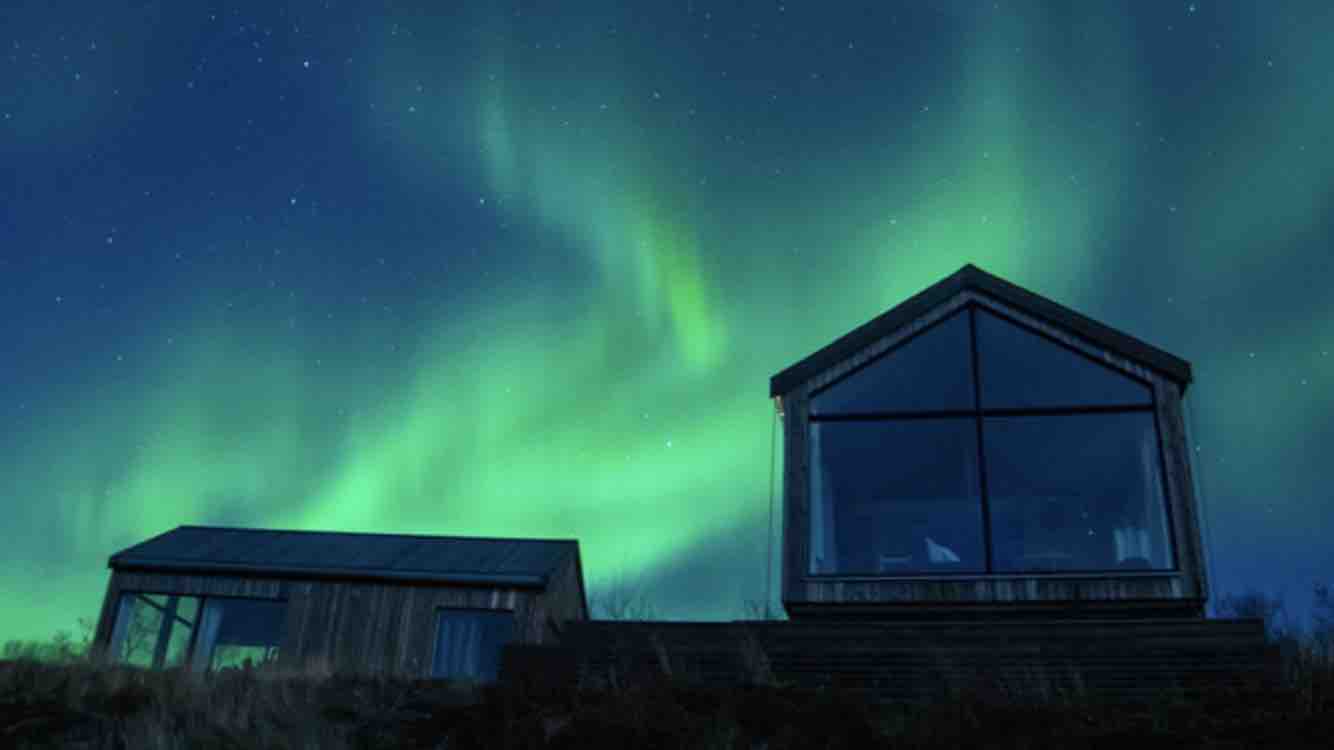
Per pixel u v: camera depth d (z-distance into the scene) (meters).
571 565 22.91
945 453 15.56
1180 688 10.16
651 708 9.69
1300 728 8.73
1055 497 15.12
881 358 16.14
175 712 9.98
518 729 9.37
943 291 16.30
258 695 10.48
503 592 20.75
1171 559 14.38
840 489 15.52
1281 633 10.97
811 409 15.98
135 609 21.28
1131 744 8.78
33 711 9.76
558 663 11.29
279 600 21.02
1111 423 15.38
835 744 9.04
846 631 11.13
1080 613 14.31
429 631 20.48
